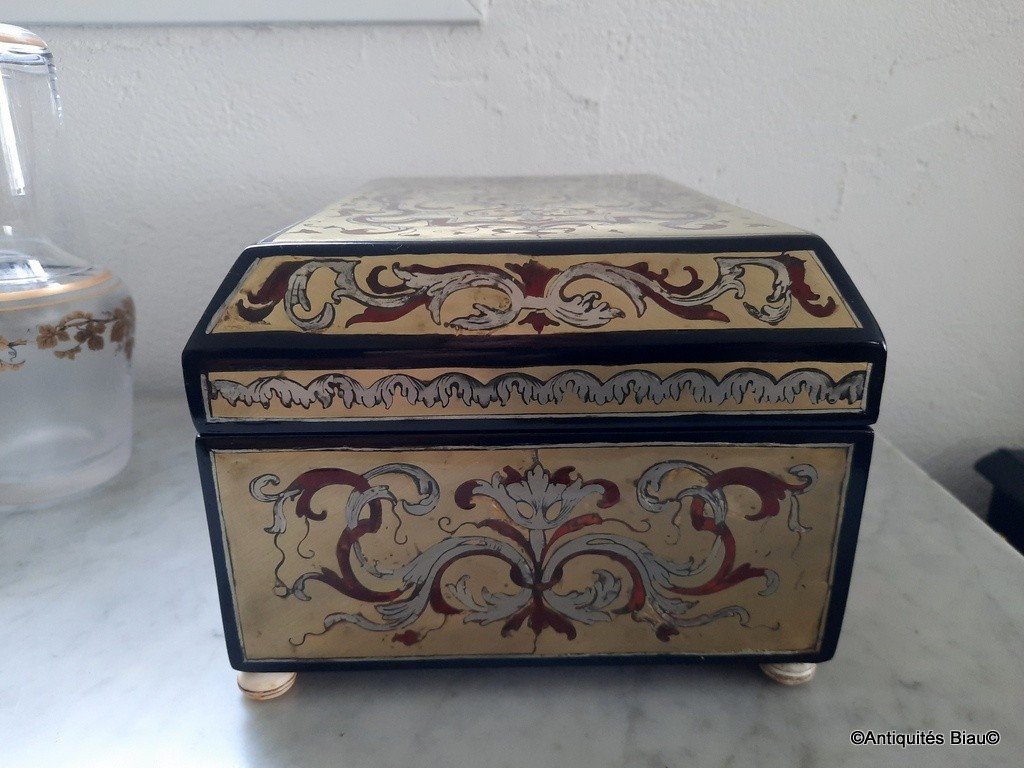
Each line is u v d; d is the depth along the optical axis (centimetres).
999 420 101
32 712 48
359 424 43
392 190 73
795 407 43
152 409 97
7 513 73
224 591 46
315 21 83
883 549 67
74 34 83
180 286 94
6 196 72
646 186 75
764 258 45
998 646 54
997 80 86
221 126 88
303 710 48
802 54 86
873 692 50
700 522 46
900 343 98
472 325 43
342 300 43
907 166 90
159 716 48
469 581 47
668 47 86
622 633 48
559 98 88
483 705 49
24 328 66
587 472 45
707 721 47
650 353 42
